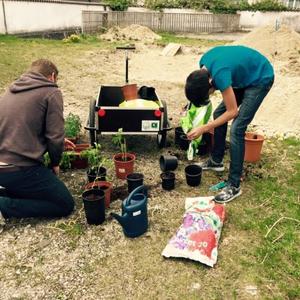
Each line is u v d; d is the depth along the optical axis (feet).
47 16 60.49
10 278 8.32
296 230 10.06
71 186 12.27
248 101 10.61
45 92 9.53
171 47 44.50
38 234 9.81
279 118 18.97
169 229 10.05
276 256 9.02
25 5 56.34
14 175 9.45
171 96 24.35
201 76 9.70
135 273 8.46
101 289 8.01
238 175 11.42
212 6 79.71
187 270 8.57
